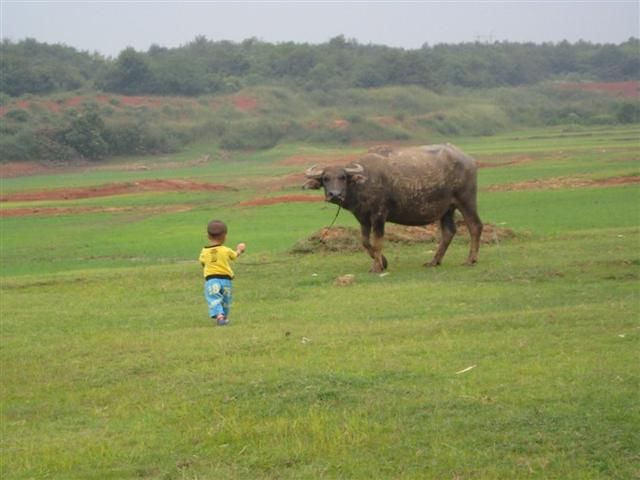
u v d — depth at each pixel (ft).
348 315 49.85
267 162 295.48
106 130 318.04
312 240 77.10
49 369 40.78
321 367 36.37
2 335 49.67
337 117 366.02
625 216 106.52
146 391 35.83
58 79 396.37
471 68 493.36
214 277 47.62
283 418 30.45
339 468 26.76
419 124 372.17
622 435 27.30
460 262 68.54
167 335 46.09
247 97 392.06
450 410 30.25
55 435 31.86
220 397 33.19
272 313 51.75
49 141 303.07
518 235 80.74
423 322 45.42
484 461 26.45
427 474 25.90
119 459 28.78
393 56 433.48
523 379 33.35
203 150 331.57
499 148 285.84
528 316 44.75
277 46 467.93
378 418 29.91
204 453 28.66
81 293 63.93
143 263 90.84
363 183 64.34
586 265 62.28
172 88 391.86
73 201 173.58
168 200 167.32
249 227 115.75
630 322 42.39
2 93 356.79
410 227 82.33
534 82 524.11
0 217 149.38
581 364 34.96
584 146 269.85
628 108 404.98
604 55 559.79
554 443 27.22
